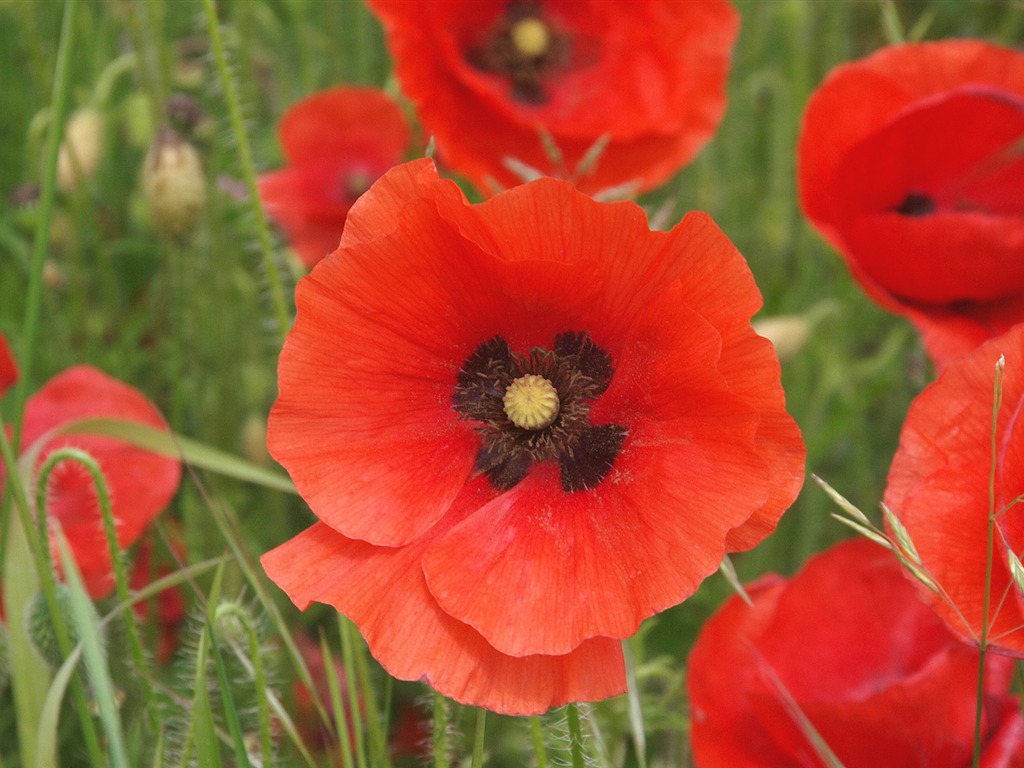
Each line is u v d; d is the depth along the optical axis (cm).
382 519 30
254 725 39
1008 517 29
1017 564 27
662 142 44
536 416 30
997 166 38
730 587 45
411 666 29
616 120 44
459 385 31
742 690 34
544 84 44
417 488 30
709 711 34
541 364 31
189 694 38
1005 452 29
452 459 30
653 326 29
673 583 28
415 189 30
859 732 32
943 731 32
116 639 40
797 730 33
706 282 29
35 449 34
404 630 29
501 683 29
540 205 29
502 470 31
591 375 31
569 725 30
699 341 28
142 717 36
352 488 30
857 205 38
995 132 38
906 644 34
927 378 39
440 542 29
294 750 39
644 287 29
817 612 34
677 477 29
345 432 30
